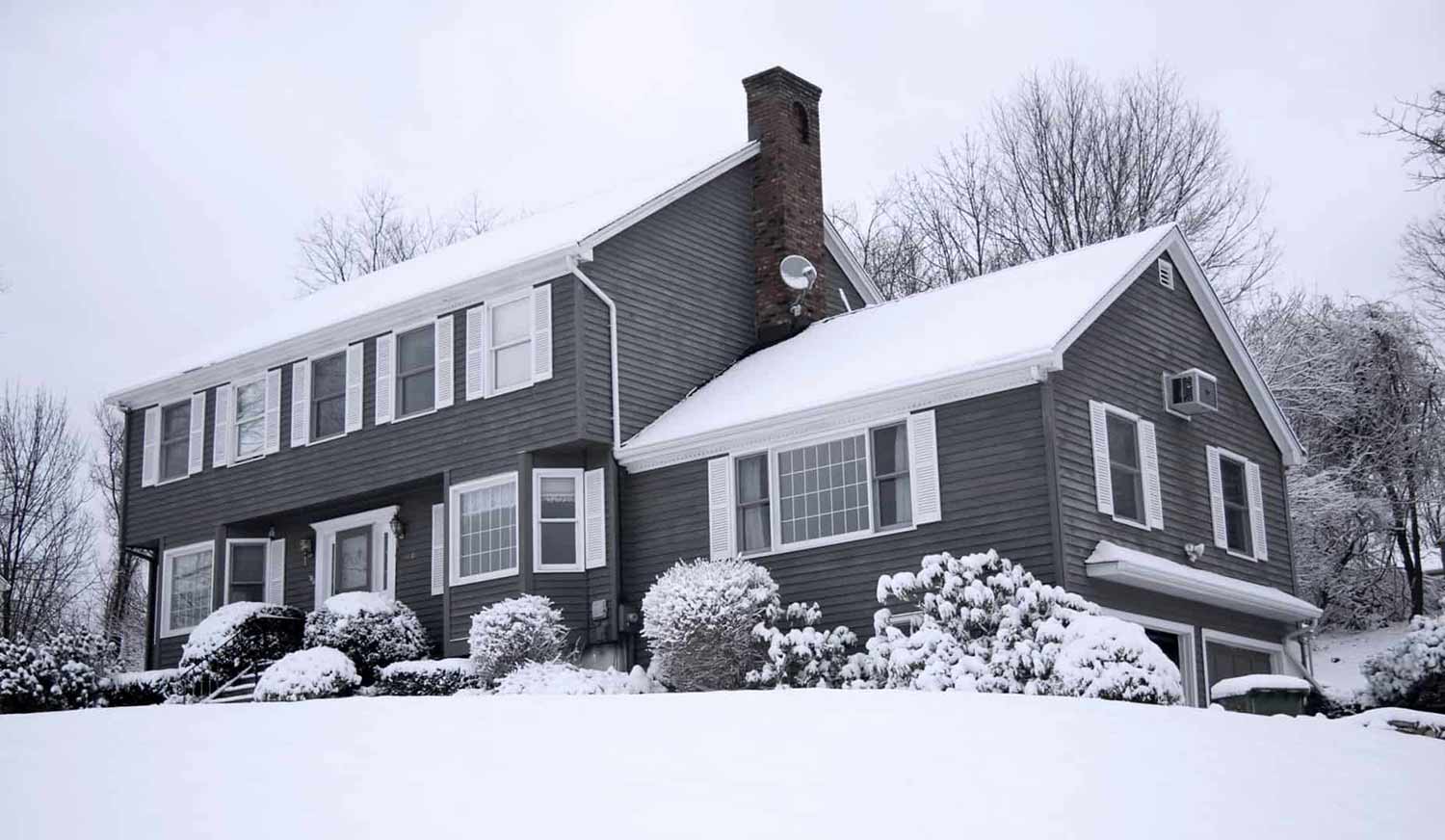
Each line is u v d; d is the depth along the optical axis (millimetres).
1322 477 32406
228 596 28328
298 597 28031
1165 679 16469
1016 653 17062
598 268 24047
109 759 11984
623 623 22969
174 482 29625
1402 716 18219
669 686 21266
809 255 27359
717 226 26594
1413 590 32188
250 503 27984
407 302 25500
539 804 10086
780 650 19859
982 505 19891
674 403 24875
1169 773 11469
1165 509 21688
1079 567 19359
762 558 22125
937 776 10875
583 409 23203
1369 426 33156
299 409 27422
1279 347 34281
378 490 25922
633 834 9352
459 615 24203
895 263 42844
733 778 10789
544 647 22078
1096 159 38500
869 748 11719
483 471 24266
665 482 23344
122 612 43125
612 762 11398
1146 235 23031
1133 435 21500
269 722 13758
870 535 20984
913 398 20672
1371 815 10969
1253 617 23250
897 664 17922
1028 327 20516
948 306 23672
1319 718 15922
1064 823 9836
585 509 23734
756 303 27047
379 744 12367
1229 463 23938
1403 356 33062
